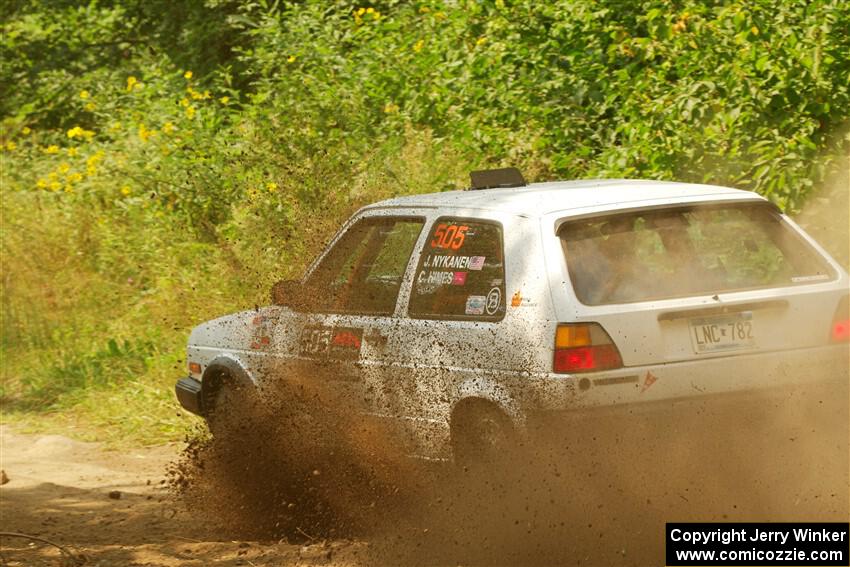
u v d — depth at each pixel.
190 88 54.31
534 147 35.75
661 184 23.64
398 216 24.89
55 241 49.75
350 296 24.97
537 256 21.17
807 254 22.11
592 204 21.80
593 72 36.19
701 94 32.06
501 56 38.44
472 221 23.00
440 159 37.94
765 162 29.88
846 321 21.36
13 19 72.00
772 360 20.61
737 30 32.00
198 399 28.72
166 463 32.09
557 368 20.06
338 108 42.59
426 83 41.75
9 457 34.03
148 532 25.00
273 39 49.09
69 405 39.25
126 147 50.53
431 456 22.53
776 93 30.66
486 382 21.25
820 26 30.56
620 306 20.23
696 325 20.42
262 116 43.59
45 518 26.67
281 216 39.03
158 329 42.38
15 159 62.03
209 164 46.31
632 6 37.03
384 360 23.44
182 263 44.91
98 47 72.00
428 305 23.06
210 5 59.78
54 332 45.62
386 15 53.12
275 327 26.22
